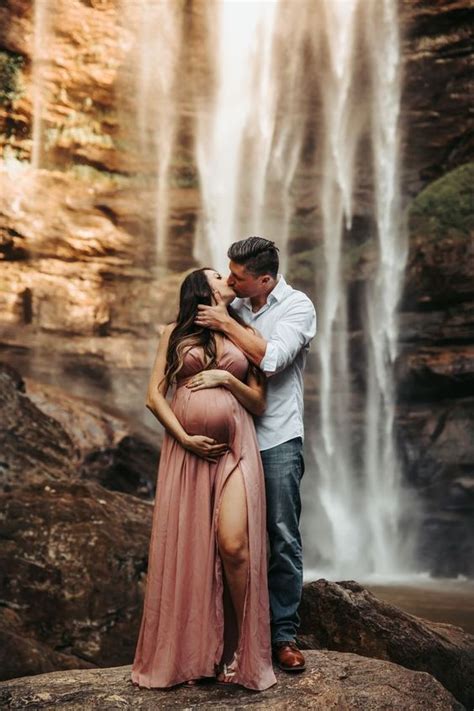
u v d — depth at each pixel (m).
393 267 18.08
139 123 19.62
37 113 18.81
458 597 11.71
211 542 3.96
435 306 17.03
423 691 4.11
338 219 19.52
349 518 17.30
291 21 19.83
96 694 3.89
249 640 3.87
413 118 18.70
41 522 7.32
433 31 18.33
